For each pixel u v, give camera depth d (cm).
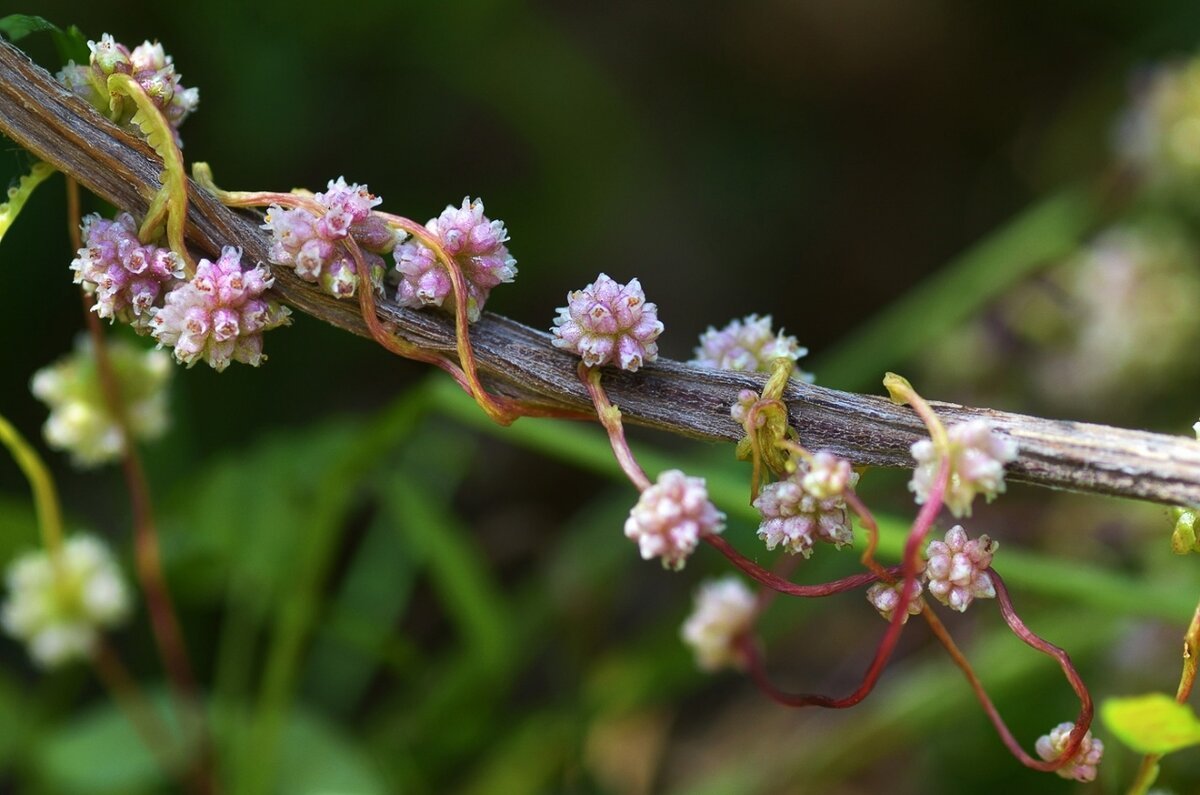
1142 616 49
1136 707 36
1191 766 47
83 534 48
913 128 96
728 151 91
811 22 94
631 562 62
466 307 37
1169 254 67
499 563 70
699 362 39
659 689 54
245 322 37
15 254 66
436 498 60
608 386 37
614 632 70
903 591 36
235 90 70
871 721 53
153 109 37
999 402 70
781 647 69
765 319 39
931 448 36
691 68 93
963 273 68
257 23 71
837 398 37
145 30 68
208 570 51
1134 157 69
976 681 37
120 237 37
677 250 87
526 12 83
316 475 51
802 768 54
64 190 67
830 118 95
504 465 77
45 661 46
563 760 54
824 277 90
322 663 59
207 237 37
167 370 45
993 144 95
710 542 36
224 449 68
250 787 47
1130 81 73
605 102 85
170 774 48
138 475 45
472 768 54
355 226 37
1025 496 62
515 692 64
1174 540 37
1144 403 69
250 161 71
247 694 58
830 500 36
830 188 93
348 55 75
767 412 37
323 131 74
